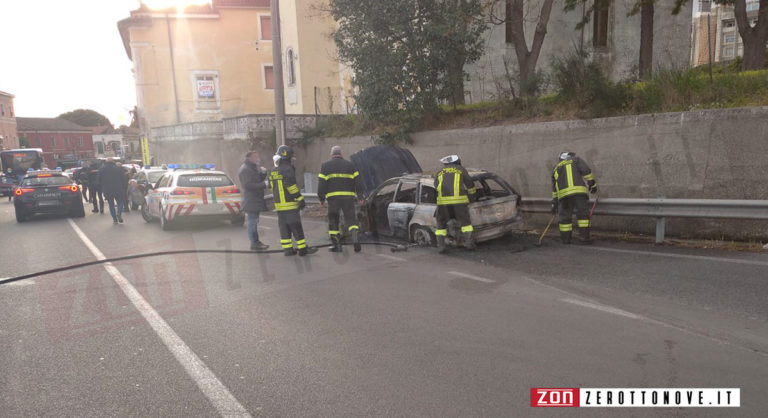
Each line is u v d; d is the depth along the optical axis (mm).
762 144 7199
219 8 32969
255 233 8664
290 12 24453
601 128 8953
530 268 6492
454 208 7367
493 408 3129
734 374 3410
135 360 4105
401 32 12750
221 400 3383
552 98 11023
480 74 17656
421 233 8172
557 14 19141
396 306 5246
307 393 3432
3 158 38031
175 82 32656
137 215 15422
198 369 3889
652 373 3475
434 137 12219
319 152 16828
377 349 4137
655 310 4684
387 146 11938
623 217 8547
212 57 33281
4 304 5805
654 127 8273
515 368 3656
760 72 8969
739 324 4250
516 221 7891
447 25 11992
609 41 20078
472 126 11711
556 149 9641
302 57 24047
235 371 3834
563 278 5930
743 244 7043
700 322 4332
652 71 10492
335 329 4652
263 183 8711
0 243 10742
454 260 7211
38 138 81062
